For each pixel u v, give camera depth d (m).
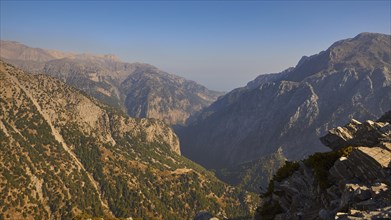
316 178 30.11
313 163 32.84
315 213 26.59
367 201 20.66
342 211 22.14
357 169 25.75
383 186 21.72
